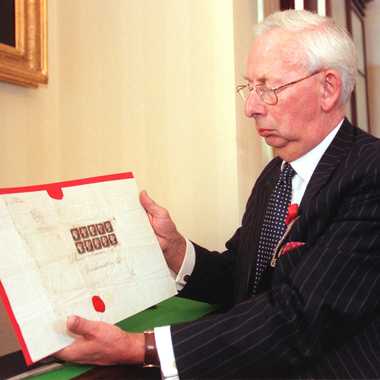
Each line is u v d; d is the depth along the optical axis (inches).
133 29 57.9
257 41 35.7
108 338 26.5
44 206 28.4
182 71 56.8
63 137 55.4
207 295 42.5
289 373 29.5
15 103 49.6
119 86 58.1
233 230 54.9
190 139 56.6
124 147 58.3
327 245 30.0
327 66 34.3
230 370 27.6
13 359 31.0
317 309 27.5
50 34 54.1
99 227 31.4
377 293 29.3
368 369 30.0
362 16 104.5
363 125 101.7
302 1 61.5
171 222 39.1
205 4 55.6
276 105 34.4
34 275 25.9
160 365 26.9
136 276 32.4
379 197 30.2
